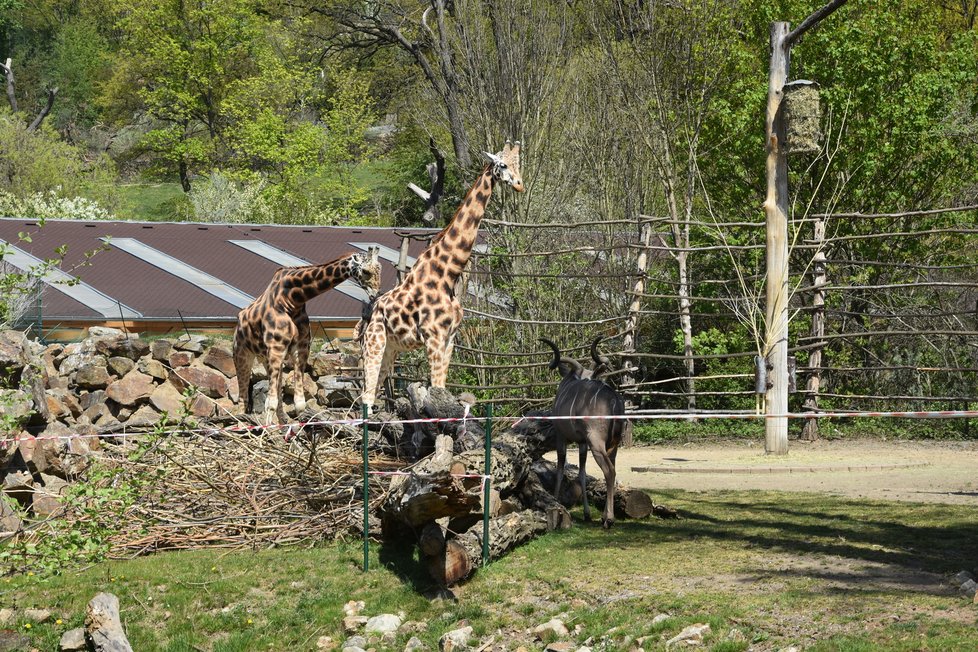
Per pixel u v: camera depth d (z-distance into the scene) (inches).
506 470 402.3
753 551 367.6
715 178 884.6
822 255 699.4
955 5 1251.8
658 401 785.6
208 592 353.4
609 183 1002.7
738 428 740.7
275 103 1855.3
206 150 1947.6
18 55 2628.0
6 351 442.0
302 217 1712.6
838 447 667.4
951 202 859.4
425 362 729.0
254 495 422.9
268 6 2011.6
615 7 1041.5
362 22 1854.1
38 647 319.6
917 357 797.9
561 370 470.3
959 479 523.8
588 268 802.8
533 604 331.3
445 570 346.9
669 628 294.5
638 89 922.1
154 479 367.6
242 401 541.3
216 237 1082.1
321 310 910.4
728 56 888.3
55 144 1752.0
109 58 2186.3
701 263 855.1
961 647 257.1
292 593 356.2
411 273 478.3
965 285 659.4
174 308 845.8
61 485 423.2
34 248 956.6
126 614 337.7
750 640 280.4
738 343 775.7
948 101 851.4
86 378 600.7
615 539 399.2
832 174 828.0
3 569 370.9
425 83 1526.8
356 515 407.8
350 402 656.4
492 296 790.5
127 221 1090.7
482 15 1087.6
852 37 821.2
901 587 312.0
